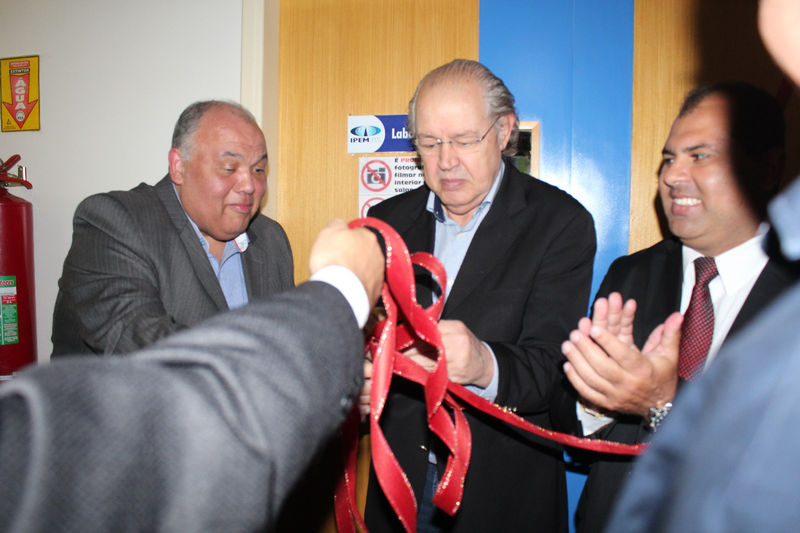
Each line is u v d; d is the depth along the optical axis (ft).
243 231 4.28
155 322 3.42
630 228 5.44
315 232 6.23
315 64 6.15
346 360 1.46
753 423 0.94
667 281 3.36
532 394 3.23
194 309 3.95
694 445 1.03
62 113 6.43
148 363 1.19
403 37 5.92
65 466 0.98
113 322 3.56
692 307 2.99
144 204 4.06
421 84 3.74
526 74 5.61
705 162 2.90
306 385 1.29
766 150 2.83
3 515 0.94
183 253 4.01
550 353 3.42
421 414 3.65
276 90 6.21
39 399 1.01
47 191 6.51
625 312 2.62
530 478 3.61
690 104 3.08
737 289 2.96
